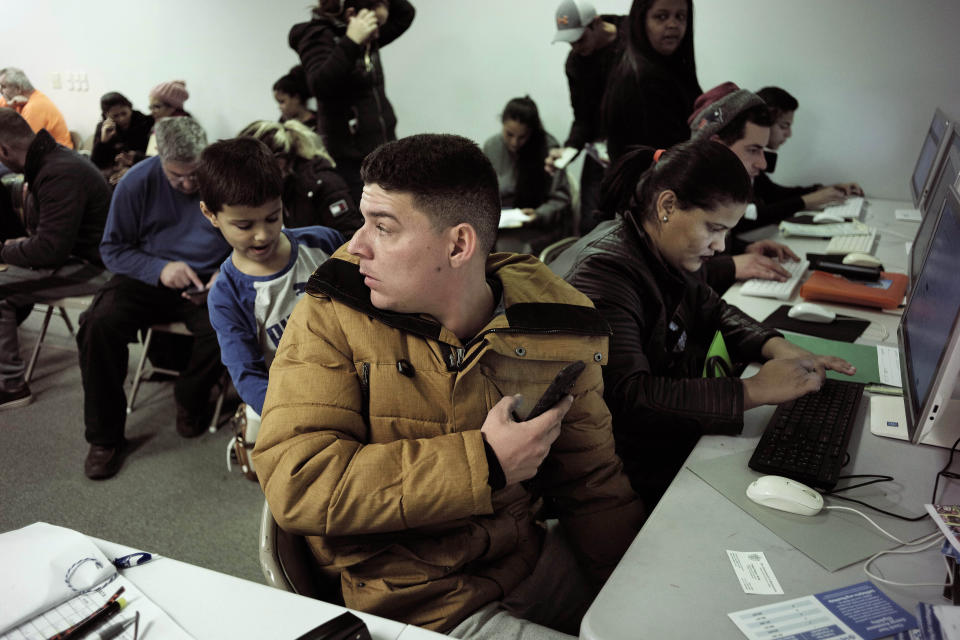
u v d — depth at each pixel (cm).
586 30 323
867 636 81
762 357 163
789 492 105
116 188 238
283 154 242
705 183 132
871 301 196
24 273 276
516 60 422
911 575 92
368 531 95
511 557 115
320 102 328
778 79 377
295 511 94
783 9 363
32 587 85
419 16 436
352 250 97
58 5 548
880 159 370
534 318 105
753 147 216
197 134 231
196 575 91
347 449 96
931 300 123
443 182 91
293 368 100
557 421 98
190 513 220
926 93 351
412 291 97
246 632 81
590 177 353
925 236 169
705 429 129
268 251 167
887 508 107
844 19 354
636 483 144
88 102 574
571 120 421
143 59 536
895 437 127
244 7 484
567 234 361
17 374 282
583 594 121
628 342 135
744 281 223
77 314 376
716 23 378
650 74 265
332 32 322
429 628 101
